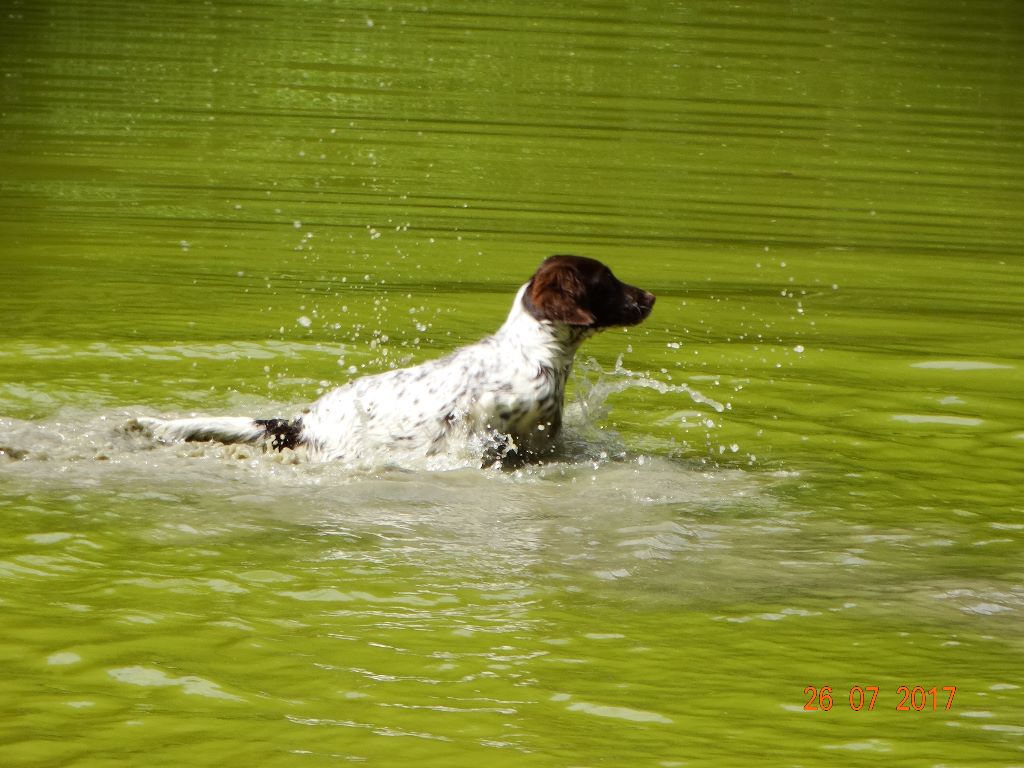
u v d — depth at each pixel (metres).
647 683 13.74
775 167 47.84
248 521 17.94
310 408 21.42
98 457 20.05
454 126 51.25
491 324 29.19
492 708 13.10
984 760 12.34
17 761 11.88
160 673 13.59
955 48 73.00
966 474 21.19
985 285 34.84
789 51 69.62
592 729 12.75
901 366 27.42
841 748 12.52
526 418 21.00
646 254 36.44
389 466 20.48
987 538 18.34
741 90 60.34
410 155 46.62
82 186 40.31
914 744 12.64
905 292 33.88
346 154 46.31
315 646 14.34
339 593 15.71
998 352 28.69
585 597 15.91
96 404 22.69
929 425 23.70
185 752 12.09
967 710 13.38
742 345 28.56
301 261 33.91
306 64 60.78
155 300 29.75
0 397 22.73
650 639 14.80
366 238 36.50
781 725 12.95
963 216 42.44
